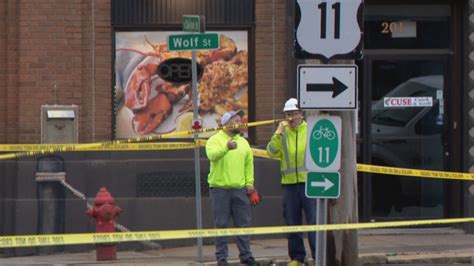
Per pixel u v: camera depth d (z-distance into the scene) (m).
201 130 42.47
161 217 48.91
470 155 50.38
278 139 40.78
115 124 49.31
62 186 48.12
